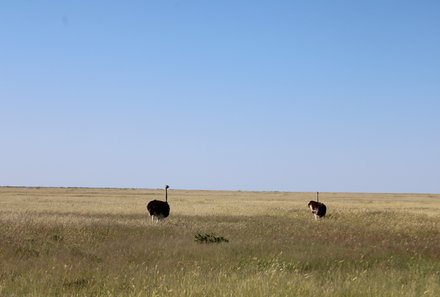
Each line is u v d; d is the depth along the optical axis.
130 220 28.09
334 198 100.31
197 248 16.00
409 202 78.88
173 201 63.88
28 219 25.25
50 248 15.69
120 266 12.85
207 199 74.69
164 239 18.05
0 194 79.69
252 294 9.50
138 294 9.48
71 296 9.66
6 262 13.06
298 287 10.15
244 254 15.13
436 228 27.84
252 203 61.44
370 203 71.00
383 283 11.00
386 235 22.36
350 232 23.20
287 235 21.19
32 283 10.66
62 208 42.50
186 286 10.13
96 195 84.94
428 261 15.28
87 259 13.96
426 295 10.09
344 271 12.89
